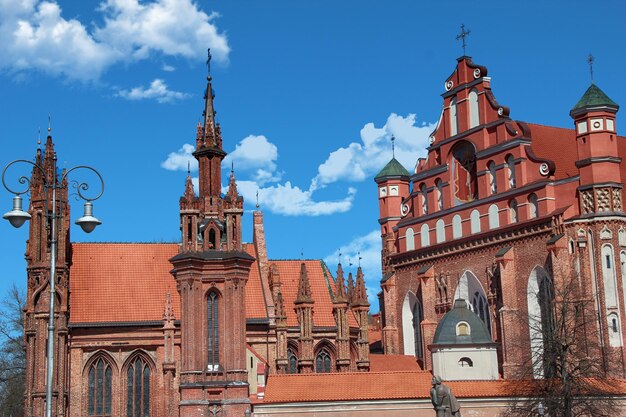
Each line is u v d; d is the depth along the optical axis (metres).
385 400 83.56
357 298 104.00
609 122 89.25
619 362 83.50
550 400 78.50
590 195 87.94
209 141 87.62
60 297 93.62
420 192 110.56
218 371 82.50
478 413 82.75
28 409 91.50
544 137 100.56
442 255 104.81
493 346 91.00
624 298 85.69
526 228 93.44
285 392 84.69
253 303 101.88
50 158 96.06
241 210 86.44
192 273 83.38
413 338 109.50
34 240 94.31
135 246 103.81
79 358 94.75
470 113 103.81
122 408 94.94
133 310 97.69
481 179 100.62
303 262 111.12
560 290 84.00
